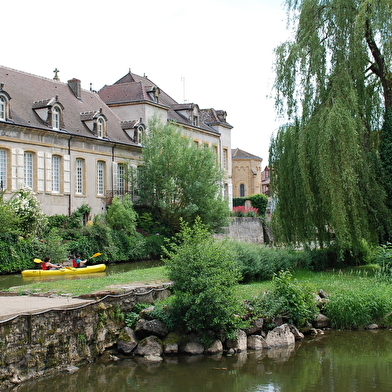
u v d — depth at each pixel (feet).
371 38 63.16
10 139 87.30
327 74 63.05
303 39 64.28
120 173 116.78
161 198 113.91
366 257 71.10
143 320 39.29
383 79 66.03
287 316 43.70
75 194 102.22
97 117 108.06
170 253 40.55
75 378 32.58
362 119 63.93
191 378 33.58
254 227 148.36
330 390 31.81
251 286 50.39
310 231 64.69
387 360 37.68
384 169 64.34
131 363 35.94
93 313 36.65
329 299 47.93
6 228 74.69
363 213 60.49
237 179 223.51
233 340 39.42
